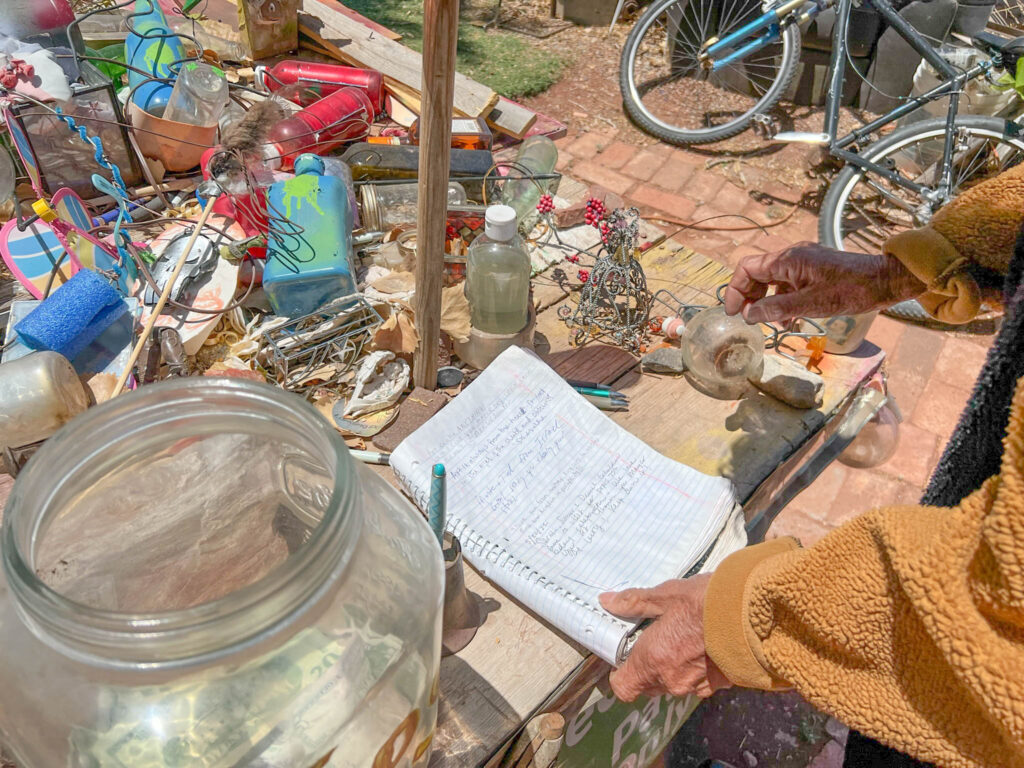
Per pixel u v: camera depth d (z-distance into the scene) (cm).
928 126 304
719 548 108
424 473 111
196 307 131
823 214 314
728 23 415
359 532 54
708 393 136
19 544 49
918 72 362
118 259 136
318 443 56
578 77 433
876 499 249
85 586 62
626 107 388
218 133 167
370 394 126
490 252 124
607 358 142
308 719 52
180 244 139
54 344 116
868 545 63
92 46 187
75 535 60
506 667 96
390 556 59
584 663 97
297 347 130
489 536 105
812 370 141
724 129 370
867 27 387
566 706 102
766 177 371
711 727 195
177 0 222
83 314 117
